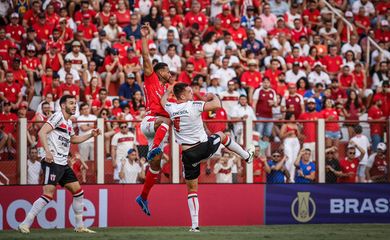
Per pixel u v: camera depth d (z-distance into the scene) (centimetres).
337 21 6569
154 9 5919
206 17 6028
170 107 3198
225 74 5412
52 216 4006
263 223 4225
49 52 5338
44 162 3394
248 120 4194
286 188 4256
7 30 5547
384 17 6681
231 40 5762
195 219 3372
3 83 5003
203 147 3212
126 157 4109
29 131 4016
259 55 5856
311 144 4291
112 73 5394
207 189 4181
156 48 5697
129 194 4094
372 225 4119
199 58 5478
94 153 4069
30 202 3984
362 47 6419
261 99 5178
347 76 5881
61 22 5566
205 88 5353
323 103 5294
